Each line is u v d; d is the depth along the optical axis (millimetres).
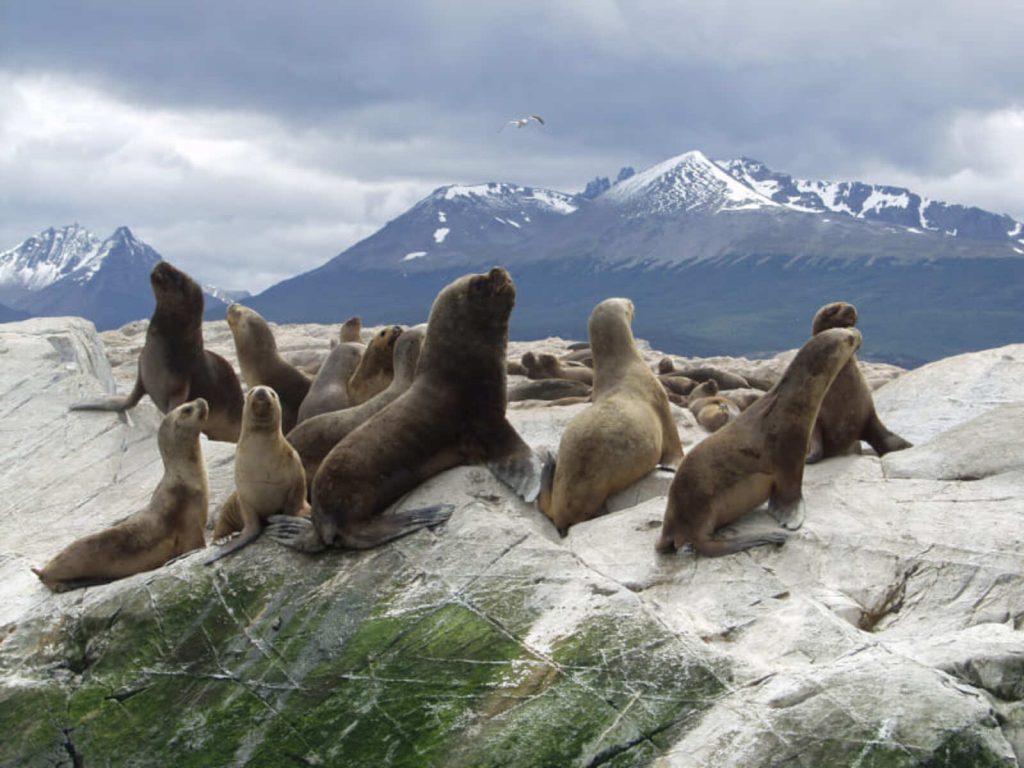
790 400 11898
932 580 10945
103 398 19484
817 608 10383
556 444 17172
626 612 10406
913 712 8859
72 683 11695
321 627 11312
